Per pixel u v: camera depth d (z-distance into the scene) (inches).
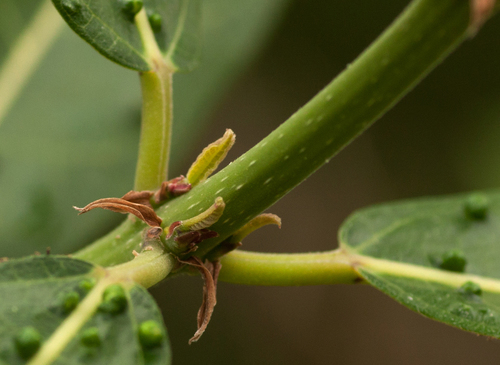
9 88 9.0
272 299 17.5
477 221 8.1
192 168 7.0
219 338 16.9
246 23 9.5
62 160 8.9
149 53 7.4
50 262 6.7
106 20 7.3
